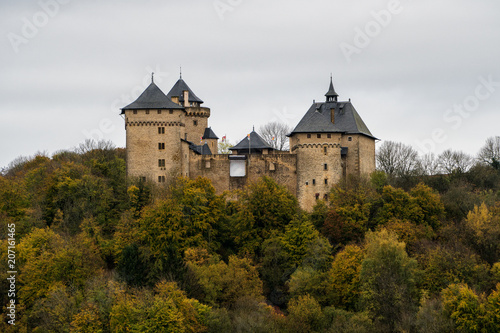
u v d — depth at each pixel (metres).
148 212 108.81
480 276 91.94
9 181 123.31
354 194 117.62
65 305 86.62
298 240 108.25
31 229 108.56
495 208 111.88
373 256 92.31
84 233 105.94
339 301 95.06
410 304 87.06
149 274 92.75
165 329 80.25
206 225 111.06
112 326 81.50
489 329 79.31
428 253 98.38
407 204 115.69
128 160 126.69
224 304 93.25
